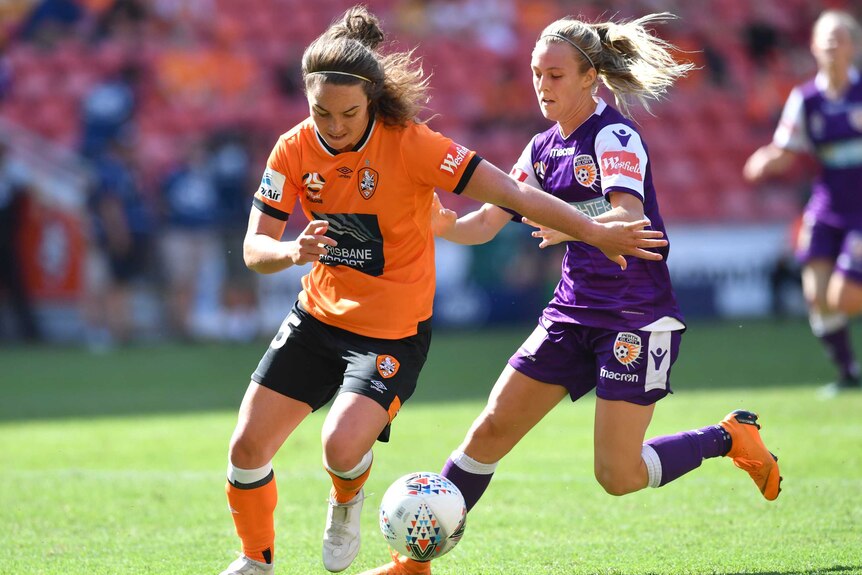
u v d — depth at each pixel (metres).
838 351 33.94
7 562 16.36
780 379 38.25
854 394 33.00
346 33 14.72
